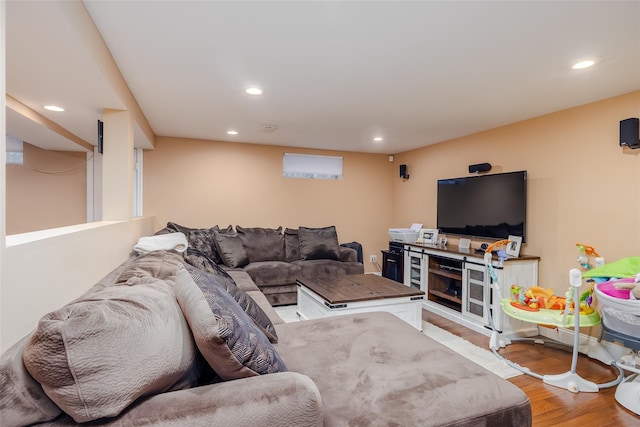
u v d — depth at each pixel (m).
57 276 1.31
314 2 1.58
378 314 2.11
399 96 2.88
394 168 5.83
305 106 3.17
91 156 4.36
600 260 2.59
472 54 2.11
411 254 4.48
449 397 1.17
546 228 3.28
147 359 0.83
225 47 2.03
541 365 2.58
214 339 0.94
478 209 3.93
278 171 5.14
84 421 0.75
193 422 0.81
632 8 1.61
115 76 2.25
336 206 5.51
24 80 2.05
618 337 2.11
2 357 0.76
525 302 2.60
